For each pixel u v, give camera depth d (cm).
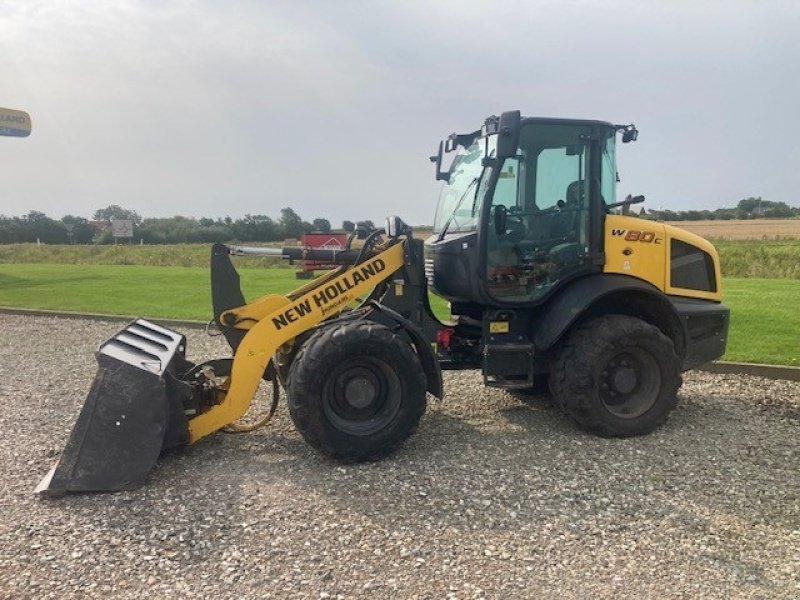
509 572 336
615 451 508
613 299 572
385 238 561
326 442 470
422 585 324
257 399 656
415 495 426
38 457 500
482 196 541
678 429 562
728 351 822
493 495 426
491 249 548
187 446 513
